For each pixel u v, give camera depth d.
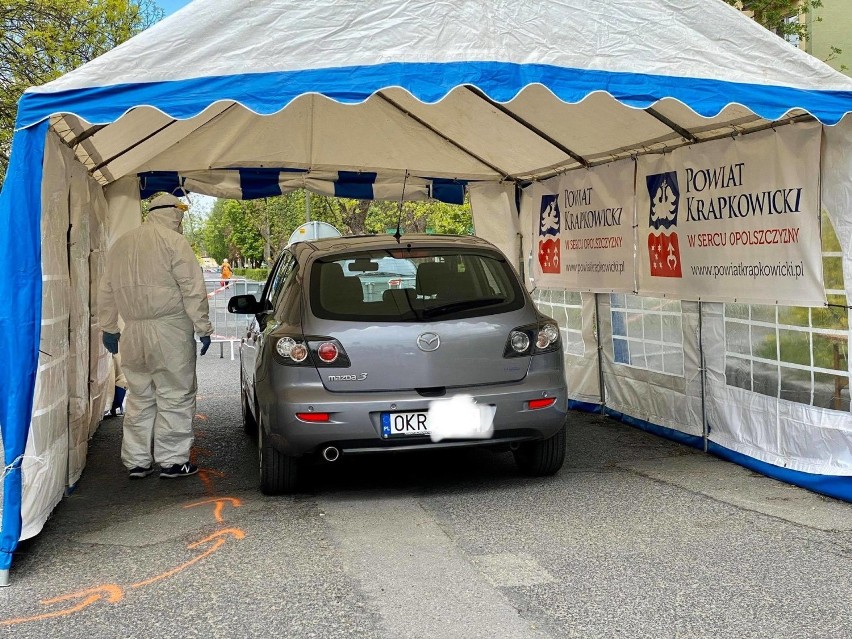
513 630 3.73
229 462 7.35
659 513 5.49
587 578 4.35
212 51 4.84
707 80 5.29
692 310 7.40
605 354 9.08
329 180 10.35
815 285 5.88
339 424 5.48
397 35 5.01
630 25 5.28
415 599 4.11
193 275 6.52
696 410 7.44
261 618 3.94
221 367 14.94
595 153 8.60
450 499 5.93
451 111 8.56
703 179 7.06
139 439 6.75
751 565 4.51
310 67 4.89
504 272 6.19
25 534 4.64
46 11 11.17
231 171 10.04
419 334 5.62
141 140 8.01
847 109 5.29
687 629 3.72
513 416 5.72
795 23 15.55
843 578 4.30
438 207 26.50
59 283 5.40
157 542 5.12
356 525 5.35
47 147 4.95
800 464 6.11
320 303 5.76
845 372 5.73
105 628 3.88
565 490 6.11
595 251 8.91
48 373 4.98
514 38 5.12
